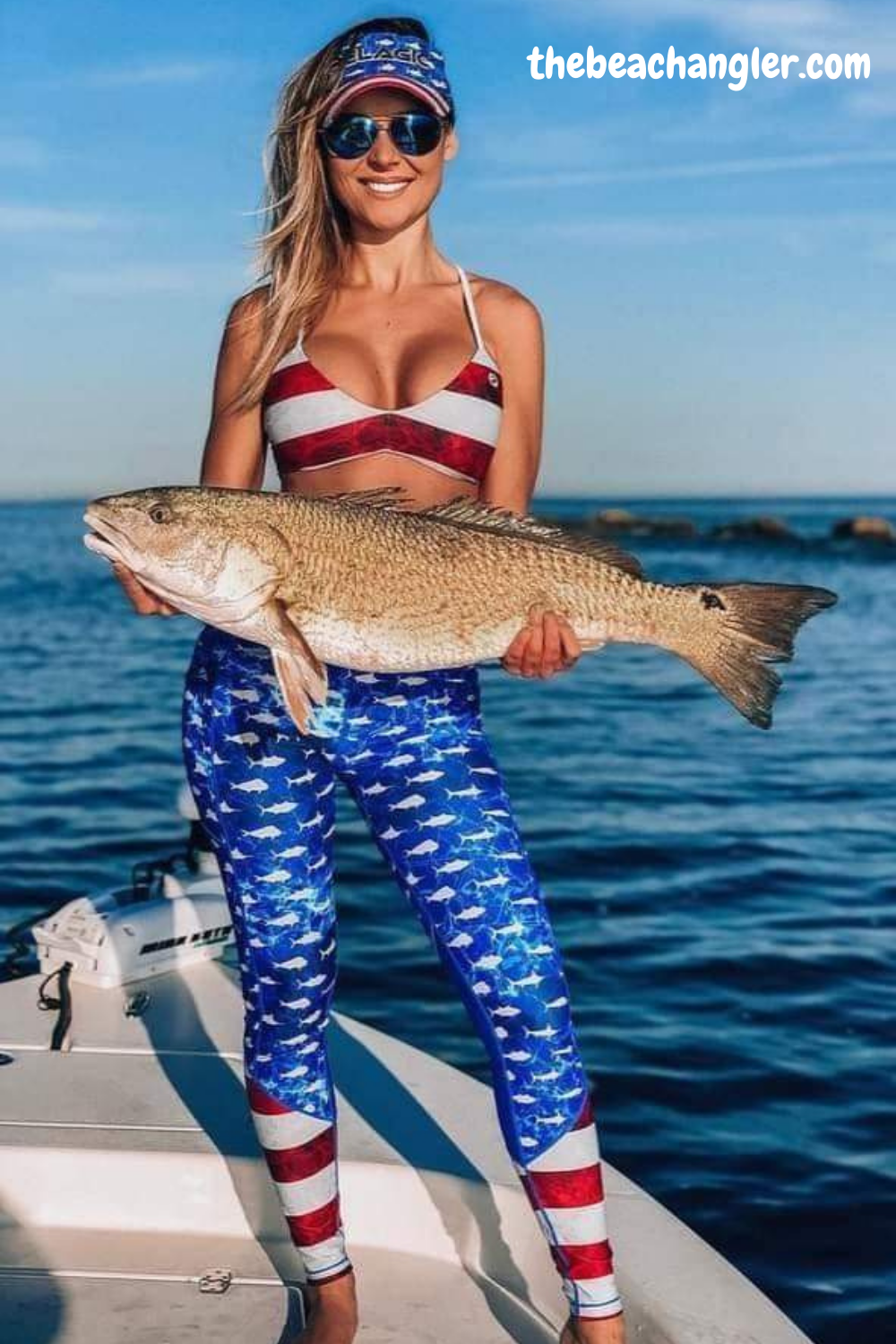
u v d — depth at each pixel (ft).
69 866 36.09
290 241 10.79
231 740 10.43
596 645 10.60
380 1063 14.24
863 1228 18.13
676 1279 10.93
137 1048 14.33
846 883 34.06
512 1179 12.05
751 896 32.81
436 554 10.18
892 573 161.38
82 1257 12.09
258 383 10.80
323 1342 10.69
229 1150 12.47
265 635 10.09
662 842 38.40
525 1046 10.08
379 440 10.51
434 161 10.64
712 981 26.63
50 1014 15.06
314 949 10.59
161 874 16.78
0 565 177.88
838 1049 23.38
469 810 10.21
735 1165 19.66
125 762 50.57
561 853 37.17
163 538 10.00
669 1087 22.02
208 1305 11.43
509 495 10.95
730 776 49.98
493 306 10.90
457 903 10.15
